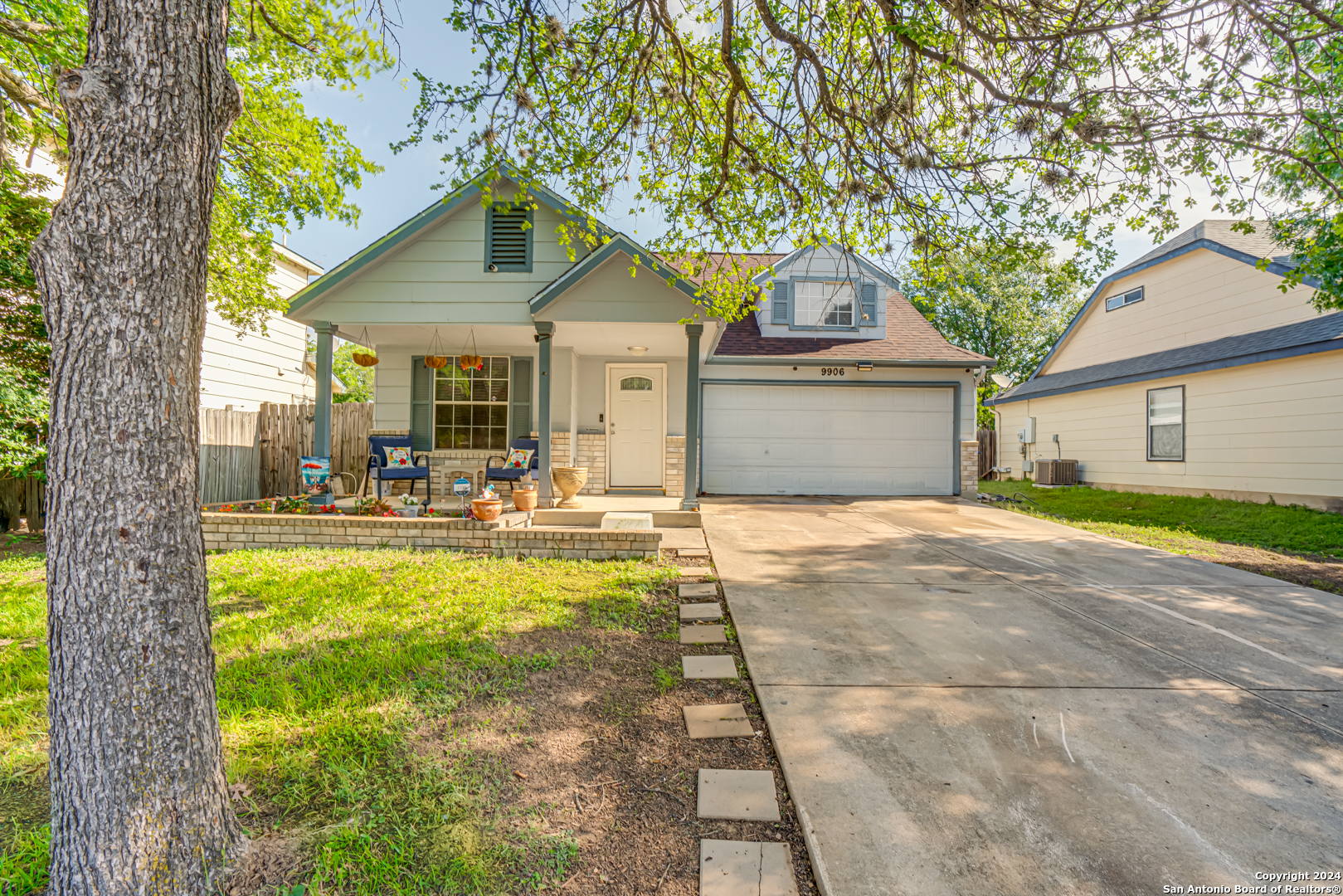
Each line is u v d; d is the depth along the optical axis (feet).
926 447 39.81
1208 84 13.01
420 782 7.89
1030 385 54.34
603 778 8.03
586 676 11.16
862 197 16.37
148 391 5.98
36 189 23.26
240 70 21.12
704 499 36.73
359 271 27.17
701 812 7.29
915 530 26.25
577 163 15.37
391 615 14.12
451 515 23.99
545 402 26.53
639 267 25.94
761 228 17.16
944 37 12.85
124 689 5.83
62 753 5.81
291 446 34.60
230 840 6.49
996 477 59.06
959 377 39.83
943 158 14.65
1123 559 20.79
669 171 16.96
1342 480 29.99
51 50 17.21
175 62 6.08
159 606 6.02
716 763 8.38
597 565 19.21
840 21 14.76
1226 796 7.58
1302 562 21.16
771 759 8.49
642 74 15.49
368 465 29.91
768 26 13.98
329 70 20.03
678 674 11.34
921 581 17.70
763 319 42.52
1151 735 9.04
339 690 10.36
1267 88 12.99
